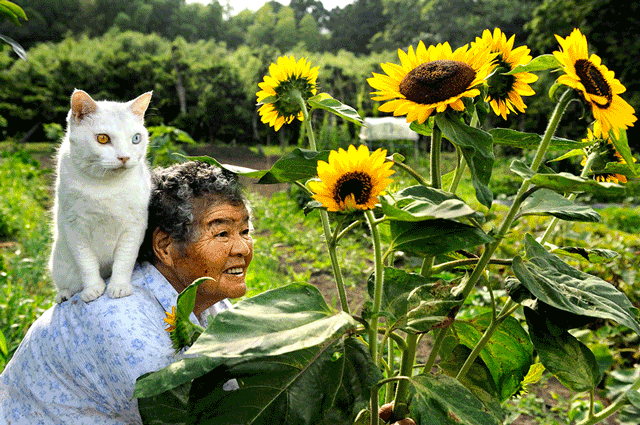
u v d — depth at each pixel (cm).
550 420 298
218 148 2662
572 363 100
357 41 7600
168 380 86
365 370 92
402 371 107
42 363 133
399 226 98
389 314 95
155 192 138
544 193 104
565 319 100
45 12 6250
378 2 7562
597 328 378
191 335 105
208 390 93
